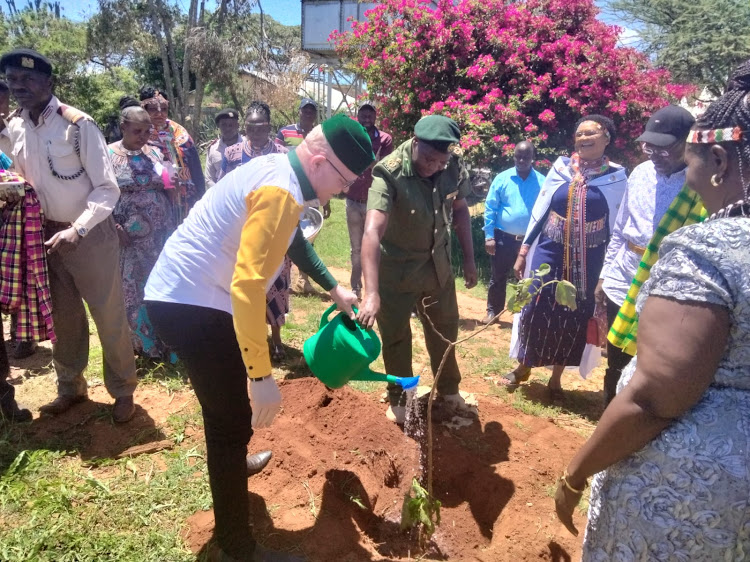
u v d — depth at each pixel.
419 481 3.44
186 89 21.55
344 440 3.58
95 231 3.40
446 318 3.93
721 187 1.49
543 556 2.91
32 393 4.02
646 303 1.48
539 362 4.41
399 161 3.41
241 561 2.51
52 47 19.27
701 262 1.37
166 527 2.80
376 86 9.55
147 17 21.47
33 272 3.33
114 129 5.83
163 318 2.35
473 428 3.96
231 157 5.27
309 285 6.88
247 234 2.11
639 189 3.61
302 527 2.84
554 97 8.55
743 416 1.44
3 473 3.11
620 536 1.59
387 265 3.61
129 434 3.56
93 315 3.50
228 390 2.38
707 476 1.44
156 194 4.42
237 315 2.10
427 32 8.86
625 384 1.63
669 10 16.83
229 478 2.43
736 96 1.43
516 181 5.97
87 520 2.79
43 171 3.33
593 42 8.90
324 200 2.37
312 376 4.46
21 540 2.63
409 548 3.01
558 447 3.83
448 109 8.57
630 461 1.58
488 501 3.34
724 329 1.36
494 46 8.91
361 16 18.67
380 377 2.70
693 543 1.48
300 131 7.14
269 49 22.84
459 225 4.01
